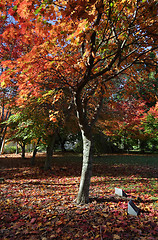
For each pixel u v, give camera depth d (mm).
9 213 3979
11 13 2260
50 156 10203
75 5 2115
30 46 7277
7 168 10867
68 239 2869
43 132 8477
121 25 3939
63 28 2926
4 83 2977
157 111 12016
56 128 9648
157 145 18375
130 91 5355
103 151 19234
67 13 2219
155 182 6699
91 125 4820
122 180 7328
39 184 6945
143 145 20047
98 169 10391
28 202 4707
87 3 2207
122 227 3160
